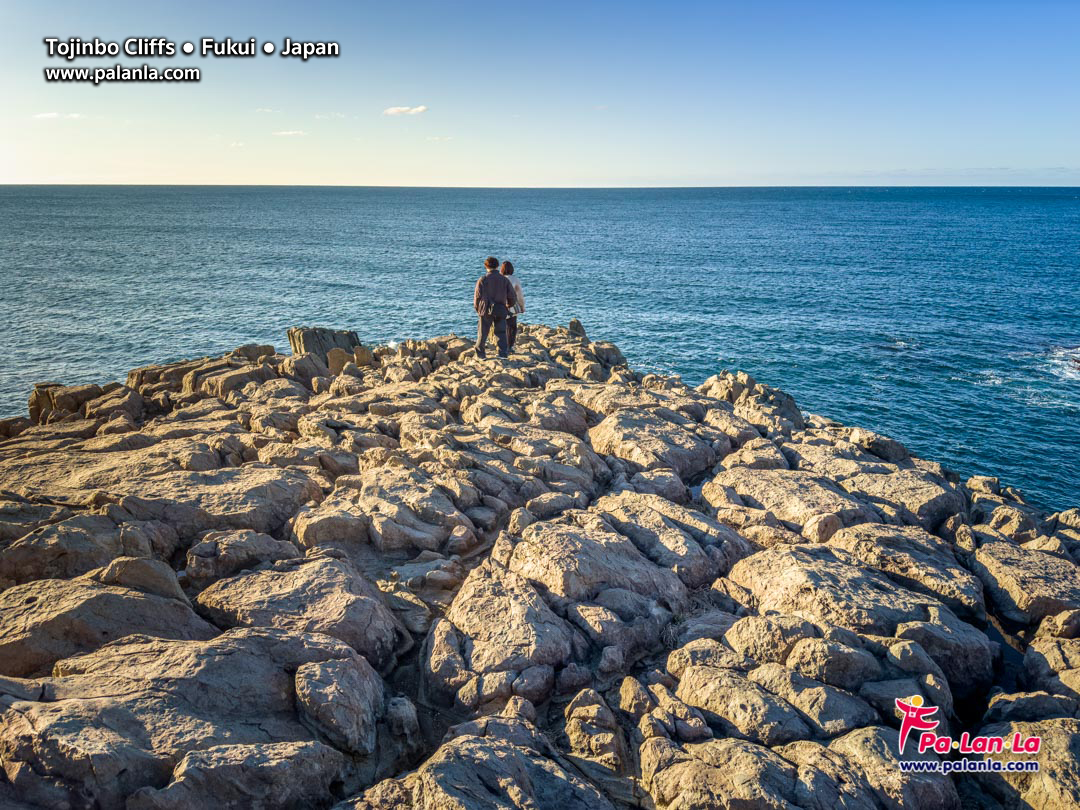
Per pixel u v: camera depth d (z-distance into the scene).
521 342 21.44
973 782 5.46
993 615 7.73
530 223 175.12
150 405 15.11
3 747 4.57
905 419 30.58
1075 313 51.97
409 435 11.70
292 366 16.77
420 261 90.44
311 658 5.87
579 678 6.40
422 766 4.93
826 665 6.04
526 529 8.19
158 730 4.91
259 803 4.68
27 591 6.36
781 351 41.78
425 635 7.13
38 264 81.81
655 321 50.41
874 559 7.94
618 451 11.55
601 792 5.26
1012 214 193.00
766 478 10.30
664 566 8.12
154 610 6.29
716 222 175.00
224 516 8.45
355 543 8.55
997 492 11.42
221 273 76.88
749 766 5.11
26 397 34.47
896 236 122.94
